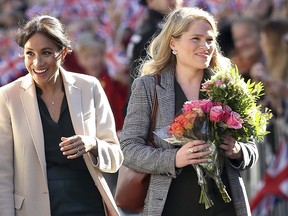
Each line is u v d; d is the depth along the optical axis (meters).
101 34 31.91
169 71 17.89
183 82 17.78
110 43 31.20
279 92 25.77
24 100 17.66
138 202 17.80
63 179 17.53
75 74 18.08
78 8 33.38
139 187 17.64
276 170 25.88
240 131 17.20
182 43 17.58
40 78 17.41
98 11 33.22
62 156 17.55
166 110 17.55
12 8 33.53
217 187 17.33
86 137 17.25
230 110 17.06
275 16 32.16
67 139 16.98
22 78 17.94
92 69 27.92
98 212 17.69
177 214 17.36
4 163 17.53
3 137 17.59
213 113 16.88
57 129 17.62
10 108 17.66
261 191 26.00
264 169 26.09
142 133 17.62
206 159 16.98
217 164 17.09
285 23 26.23
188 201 17.31
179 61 17.80
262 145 26.06
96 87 18.09
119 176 17.94
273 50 26.27
